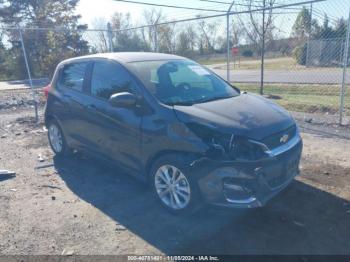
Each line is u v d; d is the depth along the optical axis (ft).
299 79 58.18
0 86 67.00
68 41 47.55
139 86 13.82
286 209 12.93
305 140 21.27
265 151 11.43
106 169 17.97
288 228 11.72
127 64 14.84
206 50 96.27
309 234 11.34
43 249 11.12
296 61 79.61
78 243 11.39
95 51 47.85
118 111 14.51
